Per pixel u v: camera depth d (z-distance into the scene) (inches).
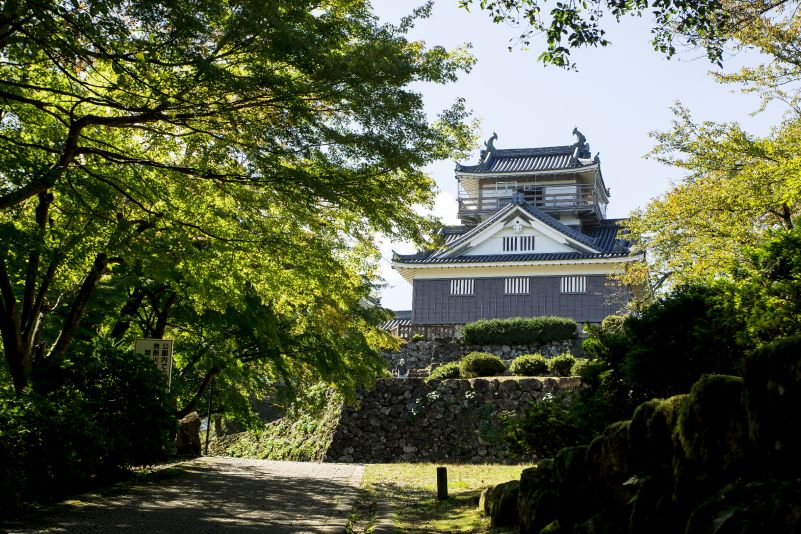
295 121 369.7
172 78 343.9
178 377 701.9
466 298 1496.1
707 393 170.2
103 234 467.5
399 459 906.7
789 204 557.9
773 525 136.5
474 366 1023.0
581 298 1433.3
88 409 422.0
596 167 1796.3
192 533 296.4
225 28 335.3
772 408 148.8
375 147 386.6
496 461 867.4
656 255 767.1
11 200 366.9
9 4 294.5
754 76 630.5
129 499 384.2
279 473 592.1
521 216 1517.0
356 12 396.5
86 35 315.9
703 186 680.4
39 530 283.1
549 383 906.1
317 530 313.0
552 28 353.7
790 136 629.0
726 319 276.5
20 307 539.2
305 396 887.7
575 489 238.2
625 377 331.9
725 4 408.8
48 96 410.0
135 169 432.1
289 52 339.9
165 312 689.6
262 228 451.5
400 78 371.9
